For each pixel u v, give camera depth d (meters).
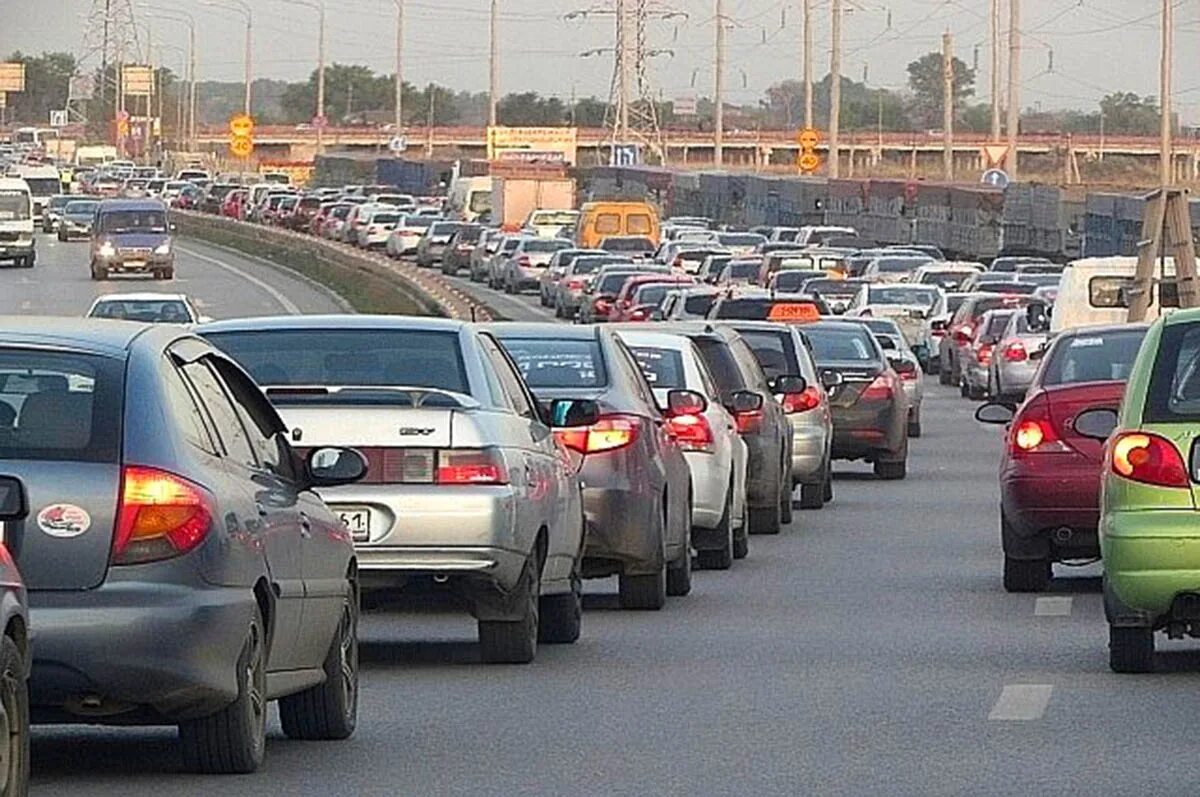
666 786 22.41
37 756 23.89
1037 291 116.44
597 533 35.69
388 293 144.75
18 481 20.83
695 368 44.12
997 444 80.38
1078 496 37.72
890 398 65.81
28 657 18.92
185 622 21.12
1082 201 163.88
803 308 81.75
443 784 22.50
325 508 25.36
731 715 26.77
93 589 21.02
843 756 24.00
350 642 25.80
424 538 29.34
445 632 34.81
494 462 29.69
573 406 34.75
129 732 25.58
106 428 21.44
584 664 31.19
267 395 29.70
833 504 58.78
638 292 118.44
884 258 146.25
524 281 179.50
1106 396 37.84
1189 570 28.45
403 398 29.69
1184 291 80.19
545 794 22.02
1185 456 28.69
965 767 23.30
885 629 34.81
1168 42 160.12
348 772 23.11
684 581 39.72
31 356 21.88
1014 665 30.80
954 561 45.16
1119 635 29.56
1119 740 24.81
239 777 22.70
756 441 50.06
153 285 170.38
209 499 21.55
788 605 38.12
